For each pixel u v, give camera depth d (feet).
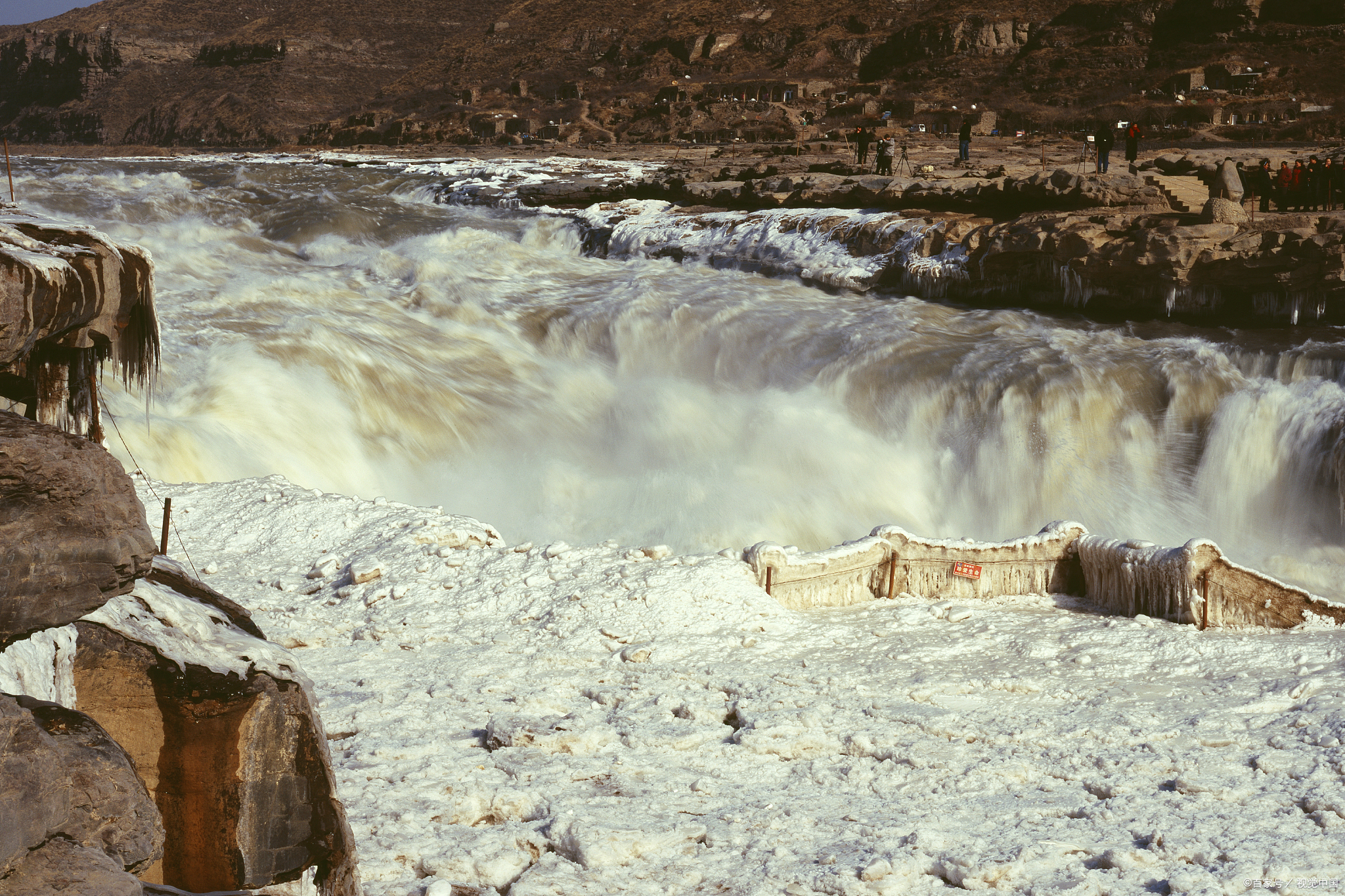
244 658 11.28
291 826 11.63
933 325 96.02
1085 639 29.68
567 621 30.63
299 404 71.41
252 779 11.39
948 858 15.38
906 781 19.61
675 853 16.40
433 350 88.99
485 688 25.48
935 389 85.51
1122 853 15.46
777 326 96.63
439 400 79.77
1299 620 32.42
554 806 17.85
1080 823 17.24
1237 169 112.37
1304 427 74.23
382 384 78.23
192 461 59.16
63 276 9.38
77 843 9.12
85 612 9.15
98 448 9.22
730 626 30.58
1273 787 18.76
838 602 34.50
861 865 15.19
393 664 27.94
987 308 101.14
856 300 105.81
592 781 19.40
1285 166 104.47
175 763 11.28
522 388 86.48
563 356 97.35
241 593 33.32
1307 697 24.29
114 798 9.43
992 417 82.33
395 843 16.48
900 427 85.81
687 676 26.40
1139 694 25.32
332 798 11.73
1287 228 87.97
